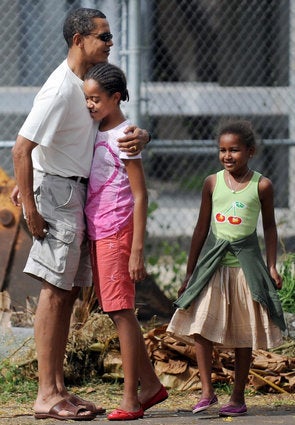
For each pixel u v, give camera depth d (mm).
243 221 18594
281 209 39719
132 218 17844
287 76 40031
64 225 17766
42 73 38000
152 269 34094
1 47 37656
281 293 29484
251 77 40719
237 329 18656
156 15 39938
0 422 18047
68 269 17828
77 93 17719
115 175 17812
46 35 37875
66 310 18547
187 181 41719
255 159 40188
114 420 17766
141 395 18547
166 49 40469
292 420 18203
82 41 17953
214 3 40562
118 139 17484
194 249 19297
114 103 17859
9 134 38031
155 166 41312
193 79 40969
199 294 18562
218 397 20953
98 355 22406
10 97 37938
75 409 17938
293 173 39844
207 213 19141
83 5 36000
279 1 39844
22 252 27062
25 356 22828
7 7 37500
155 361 21984
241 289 18594
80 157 17875
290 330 25922
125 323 17750
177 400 20672
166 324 24422
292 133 39656
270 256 19000
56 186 17828
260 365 22031
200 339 18625
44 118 17391
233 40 40781
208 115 41062
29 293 26922
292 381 21516
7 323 24500
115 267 17672
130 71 31641
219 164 41844
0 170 27672
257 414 19000
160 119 40750
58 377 18516
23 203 17625
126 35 31938
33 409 19578
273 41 40188
